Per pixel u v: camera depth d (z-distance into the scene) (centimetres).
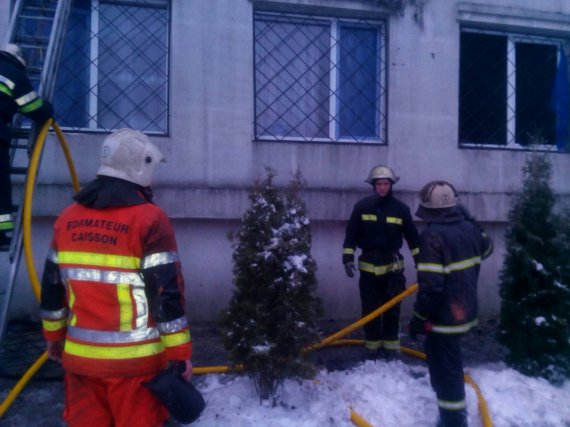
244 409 386
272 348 373
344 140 655
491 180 677
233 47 605
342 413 381
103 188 258
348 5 632
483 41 710
